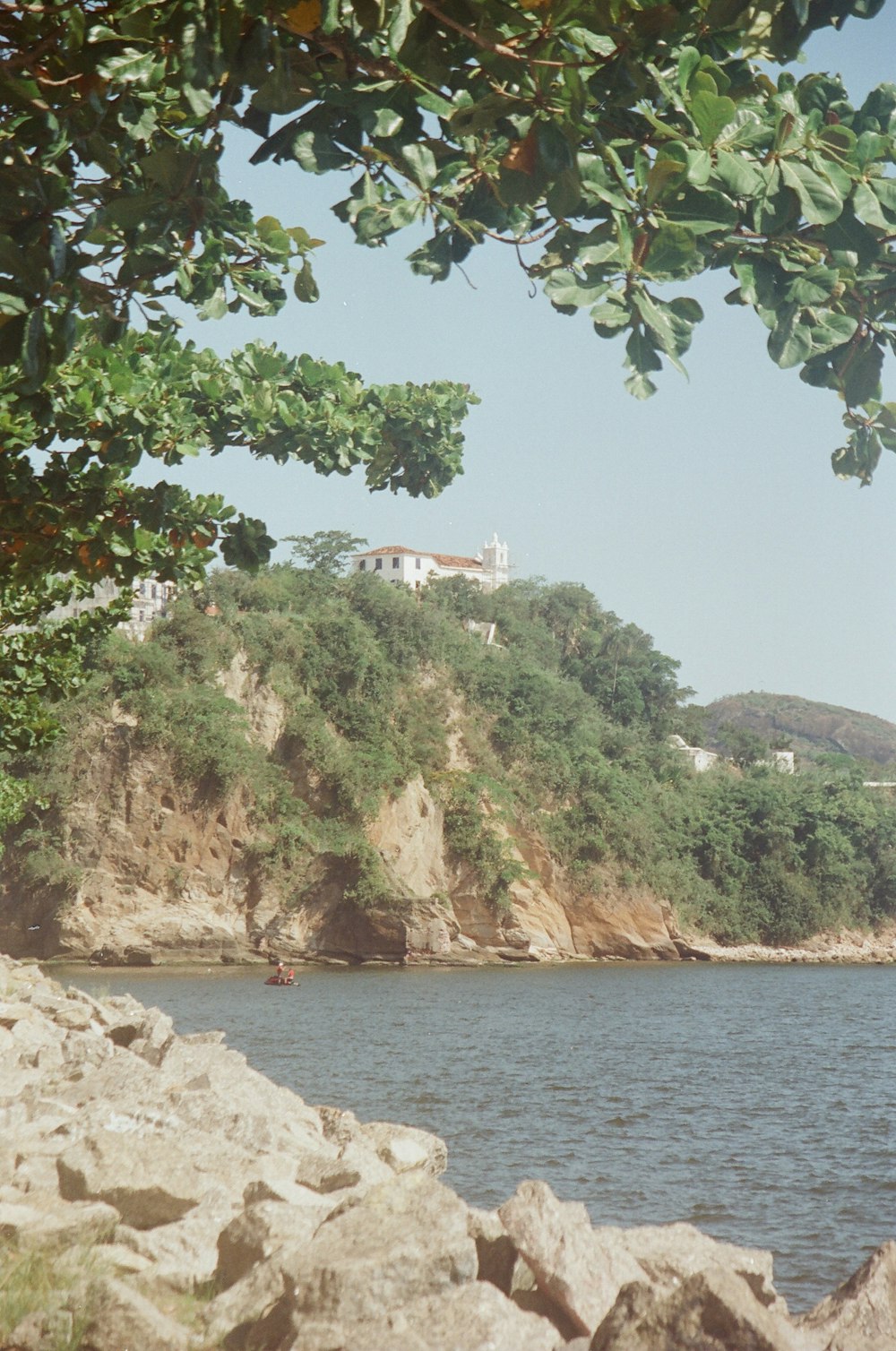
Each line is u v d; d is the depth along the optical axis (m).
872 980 116.19
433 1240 7.01
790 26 5.76
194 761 112.38
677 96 6.03
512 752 135.50
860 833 149.88
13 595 21.19
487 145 6.95
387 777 122.56
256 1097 14.41
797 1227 23.78
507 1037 61.44
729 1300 6.09
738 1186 27.14
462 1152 30.02
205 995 84.25
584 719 150.62
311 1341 6.46
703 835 146.75
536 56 5.91
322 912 114.62
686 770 158.00
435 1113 36.34
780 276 6.36
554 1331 6.81
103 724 112.44
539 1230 7.73
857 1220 24.33
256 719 121.81
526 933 124.00
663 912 133.25
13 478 12.38
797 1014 80.25
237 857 113.38
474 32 5.89
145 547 13.35
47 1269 7.70
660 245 5.95
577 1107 38.31
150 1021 20.64
